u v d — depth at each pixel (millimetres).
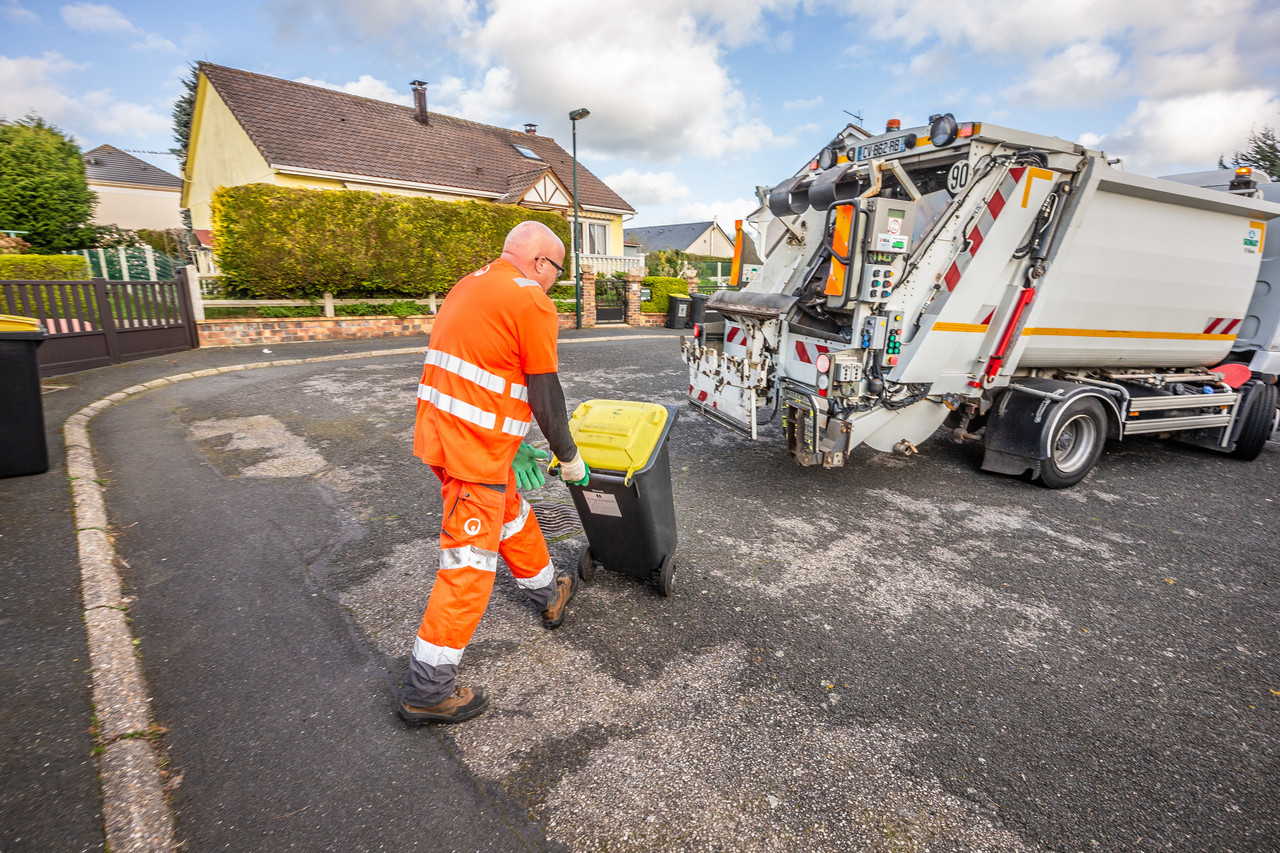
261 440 5605
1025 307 4699
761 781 2102
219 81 17625
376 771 2084
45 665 2447
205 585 3188
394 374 8883
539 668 2662
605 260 22359
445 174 19750
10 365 4188
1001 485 5262
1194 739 2398
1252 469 5965
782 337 5176
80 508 3875
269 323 11297
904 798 2059
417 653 2223
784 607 3234
